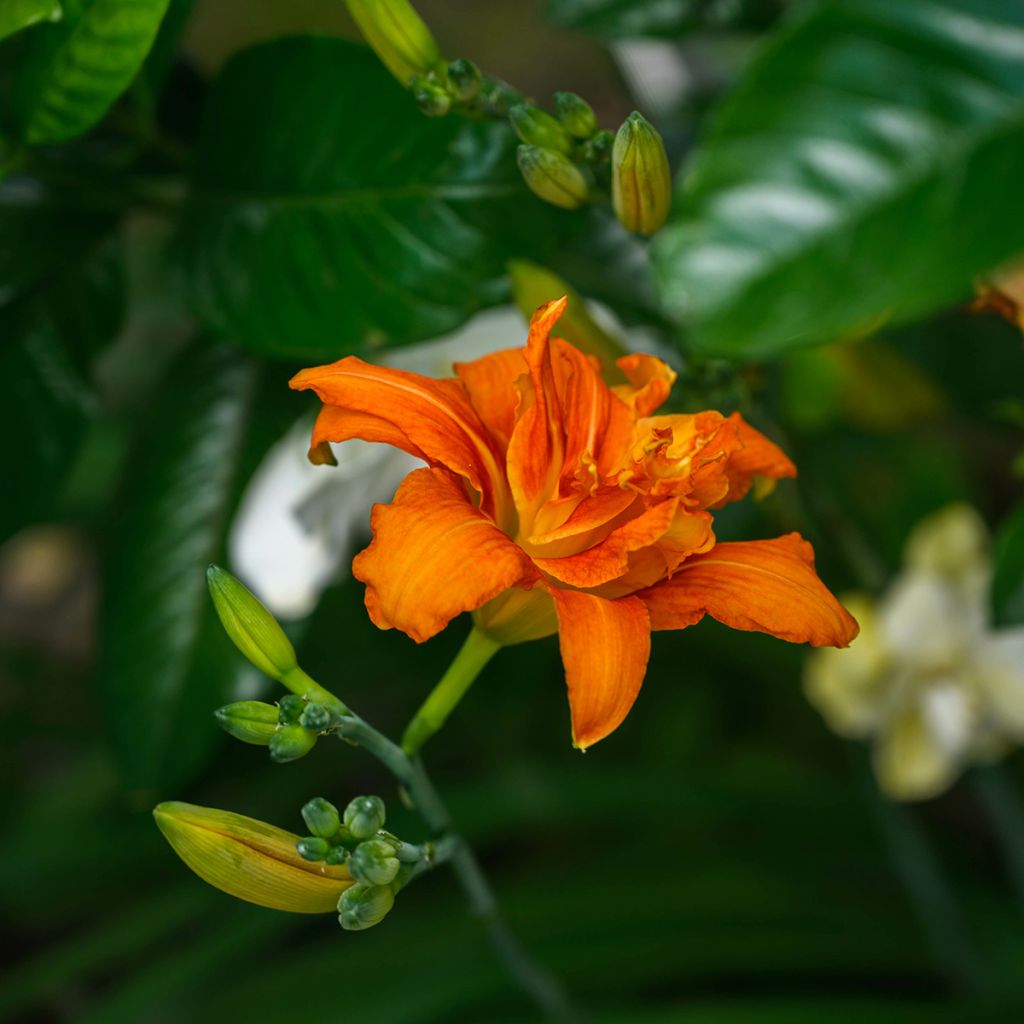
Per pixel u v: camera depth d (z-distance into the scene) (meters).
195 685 0.94
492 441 0.81
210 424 0.95
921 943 1.18
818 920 1.18
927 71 0.78
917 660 1.05
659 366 0.82
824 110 0.78
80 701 1.38
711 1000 1.16
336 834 0.79
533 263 0.87
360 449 0.94
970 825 1.50
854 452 1.23
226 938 1.16
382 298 0.87
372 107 0.87
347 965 1.13
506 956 0.90
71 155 0.93
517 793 1.22
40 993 1.31
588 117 0.83
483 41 1.80
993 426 1.11
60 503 1.45
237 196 0.89
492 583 0.76
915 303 0.77
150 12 0.85
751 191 0.78
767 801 1.25
